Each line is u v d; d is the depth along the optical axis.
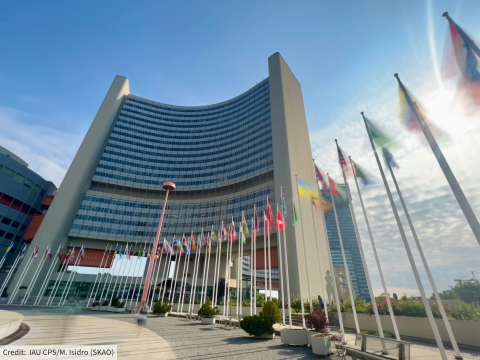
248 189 68.44
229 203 70.81
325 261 53.06
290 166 56.75
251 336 15.90
